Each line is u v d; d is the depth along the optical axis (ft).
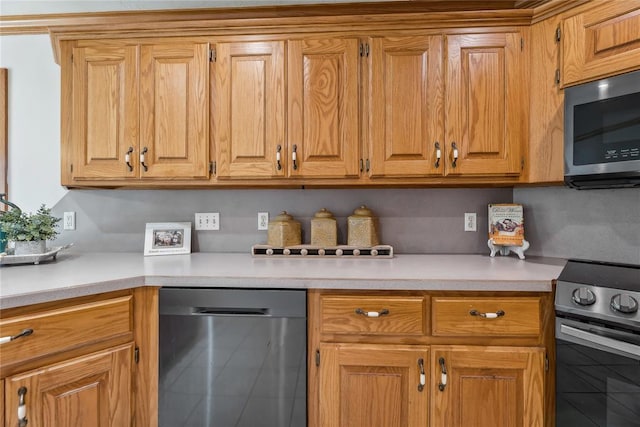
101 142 5.63
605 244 5.30
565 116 4.69
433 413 4.27
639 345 3.56
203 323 4.43
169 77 5.56
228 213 6.64
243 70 5.51
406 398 4.30
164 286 4.47
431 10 6.12
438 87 5.31
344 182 5.52
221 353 4.41
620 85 4.23
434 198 6.44
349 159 5.42
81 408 3.95
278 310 4.35
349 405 4.33
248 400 4.40
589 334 3.83
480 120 5.27
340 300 4.33
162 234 6.37
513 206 5.93
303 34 5.45
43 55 6.68
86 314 3.98
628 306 3.65
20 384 3.52
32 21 6.57
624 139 4.19
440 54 5.31
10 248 5.50
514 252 6.17
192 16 6.37
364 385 4.33
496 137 5.25
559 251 5.76
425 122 5.34
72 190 6.72
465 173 5.30
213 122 5.57
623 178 4.32
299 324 4.36
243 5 6.29
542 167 5.08
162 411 4.45
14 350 3.50
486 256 6.10
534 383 4.18
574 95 4.59
